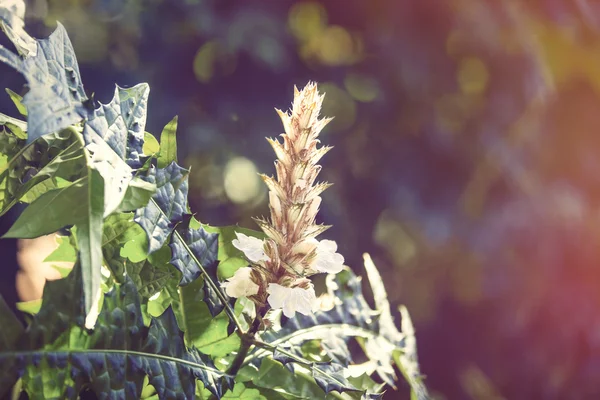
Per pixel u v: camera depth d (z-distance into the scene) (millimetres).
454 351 4367
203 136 3889
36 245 1508
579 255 4004
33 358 868
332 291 1152
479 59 4246
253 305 1051
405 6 4238
